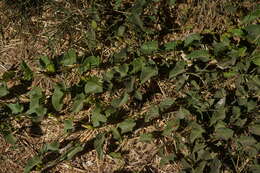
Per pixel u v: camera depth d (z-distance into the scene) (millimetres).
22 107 2350
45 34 2568
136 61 2338
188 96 2283
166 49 2377
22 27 2590
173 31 2535
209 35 2469
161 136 2281
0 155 2311
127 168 2236
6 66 2533
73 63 2449
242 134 2213
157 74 2324
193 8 2551
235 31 2363
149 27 2545
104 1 2598
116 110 2326
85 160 2279
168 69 2416
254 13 2320
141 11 2428
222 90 2258
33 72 2496
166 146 2252
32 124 2381
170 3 2484
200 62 2393
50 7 2619
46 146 2236
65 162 2273
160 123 2312
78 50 2533
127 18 2486
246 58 2299
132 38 2504
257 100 2287
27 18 2592
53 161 2268
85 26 2541
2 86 2377
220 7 2506
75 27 2545
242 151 2146
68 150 2270
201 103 2248
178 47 2428
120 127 2254
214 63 2396
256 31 2285
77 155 2291
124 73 2320
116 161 2258
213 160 2078
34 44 2564
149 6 2561
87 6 2568
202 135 2209
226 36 2406
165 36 2529
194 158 2139
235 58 2275
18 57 2549
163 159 2174
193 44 2379
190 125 2189
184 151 2219
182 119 2252
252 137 2135
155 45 2359
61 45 2549
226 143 2195
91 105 2395
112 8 2594
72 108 2299
